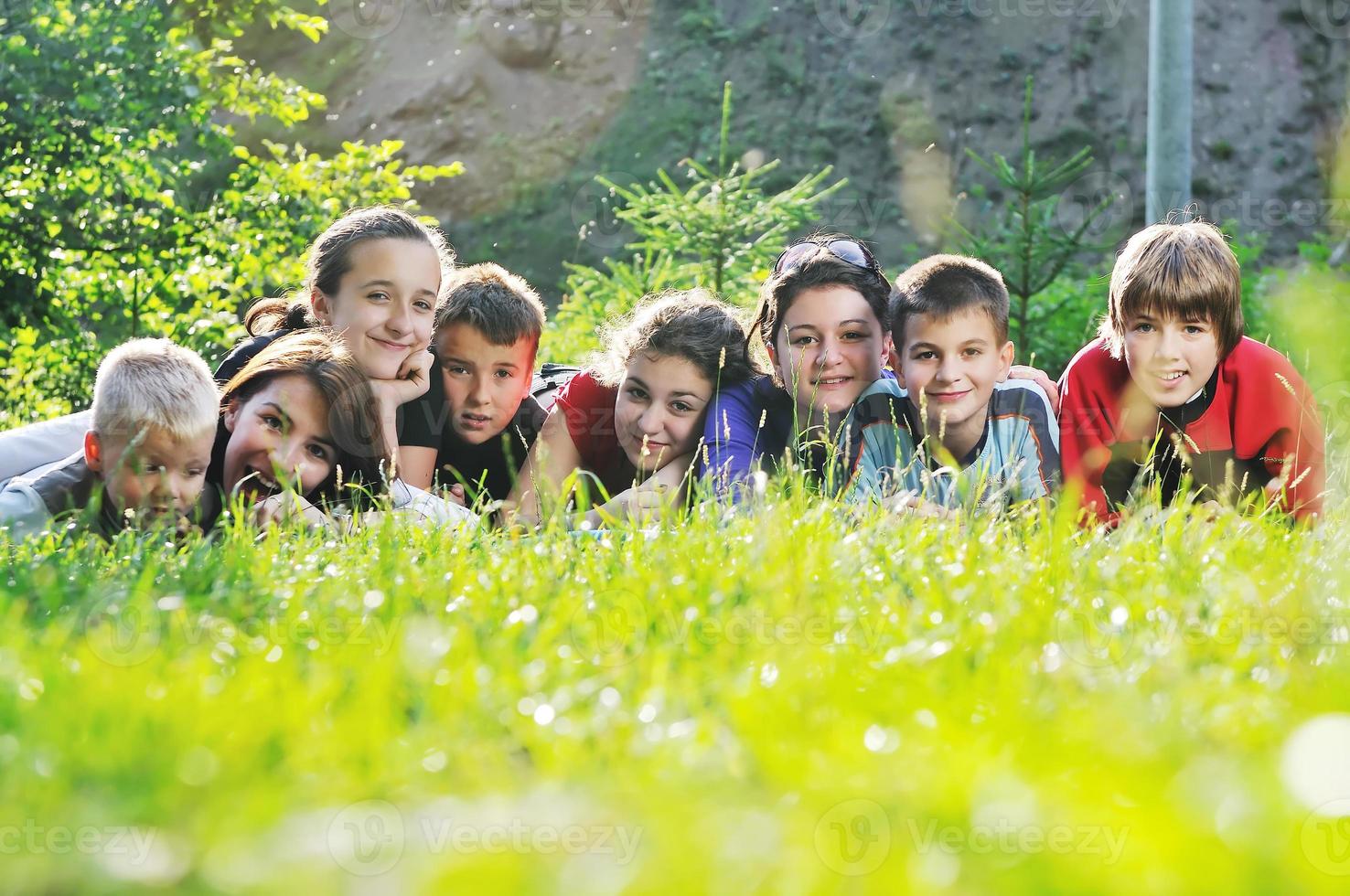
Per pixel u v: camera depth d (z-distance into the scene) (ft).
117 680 5.38
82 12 29.27
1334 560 8.69
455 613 7.22
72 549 9.30
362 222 13.53
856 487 12.11
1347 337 7.34
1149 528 9.70
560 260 53.01
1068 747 4.58
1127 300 12.39
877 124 54.95
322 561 9.07
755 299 22.94
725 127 24.63
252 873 3.44
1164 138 23.62
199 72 31.65
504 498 13.80
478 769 4.59
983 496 11.46
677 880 3.27
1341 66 55.77
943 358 12.16
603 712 5.27
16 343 28.96
